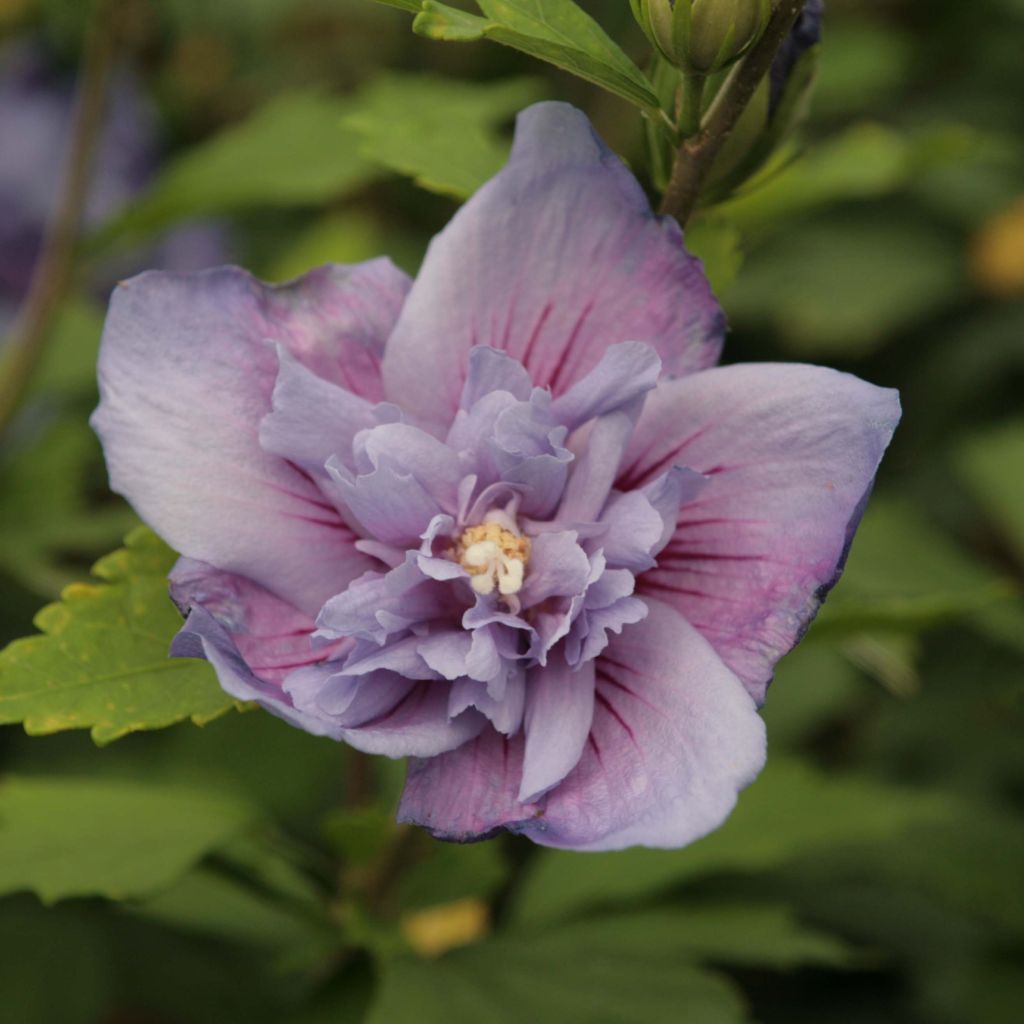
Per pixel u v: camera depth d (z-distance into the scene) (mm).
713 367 380
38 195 623
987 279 682
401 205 676
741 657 368
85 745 545
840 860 522
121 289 371
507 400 372
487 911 529
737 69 380
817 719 555
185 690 380
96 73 520
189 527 369
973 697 576
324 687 363
